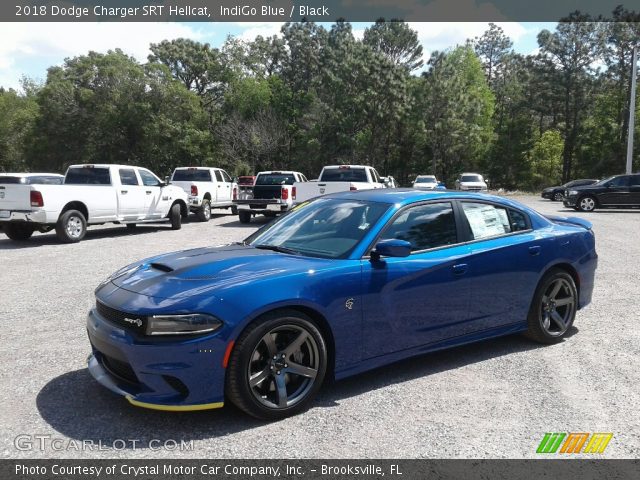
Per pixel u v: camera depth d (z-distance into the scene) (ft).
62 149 167.32
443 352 16.28
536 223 16.85
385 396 12.87
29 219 40.34
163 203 51.93
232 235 47.91
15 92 229.86
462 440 10.70
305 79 227.40
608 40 195.62
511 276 15.56
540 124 242.37
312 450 10.25
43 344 16.60
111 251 37.65
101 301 11.87
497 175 211.82
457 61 216.13
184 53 207.72
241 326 10.91
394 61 204.23
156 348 10.53
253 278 11.52
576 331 18.56
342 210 14.75
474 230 15.25
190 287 11.27
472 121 193.77
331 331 12.20
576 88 201.36
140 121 160.04
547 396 12.91
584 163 202.08
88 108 164.96
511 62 261.24
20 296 23.50
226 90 208.95
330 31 218.38
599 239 43.88
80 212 43.32
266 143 169.27
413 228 14.14
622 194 76.07
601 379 14.03
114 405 12.16
